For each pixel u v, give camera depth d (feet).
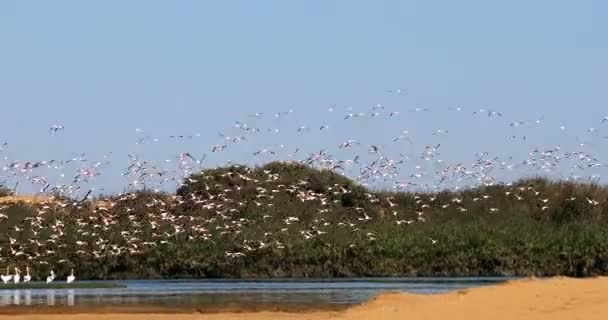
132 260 163.84
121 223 181.47
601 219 190.39
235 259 162.20
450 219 189.57
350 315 86.63
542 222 187.42
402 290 128.88
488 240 164.14
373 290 129.49
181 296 122.72
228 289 133.59
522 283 93.09
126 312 105.40
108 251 165.07
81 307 110.11
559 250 160.97
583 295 86.38
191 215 189.16
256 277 159.84
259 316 98.84
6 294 129.49
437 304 86.17
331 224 179.83
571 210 192.24
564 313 79.71
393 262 161.79
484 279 148.97
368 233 168.96
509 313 80.84
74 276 156.46
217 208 190.49
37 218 177.68
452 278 152.15
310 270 160.97
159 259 163.43
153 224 175.11
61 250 167.12
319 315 96.27
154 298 120.37
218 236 170.71
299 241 167.12
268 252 163.73
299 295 123.03
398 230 174.40
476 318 79.87
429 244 164.14
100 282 151.33
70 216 186.60
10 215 187.62
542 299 85.35
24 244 170.09
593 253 159.84
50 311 106.83
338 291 128.47
